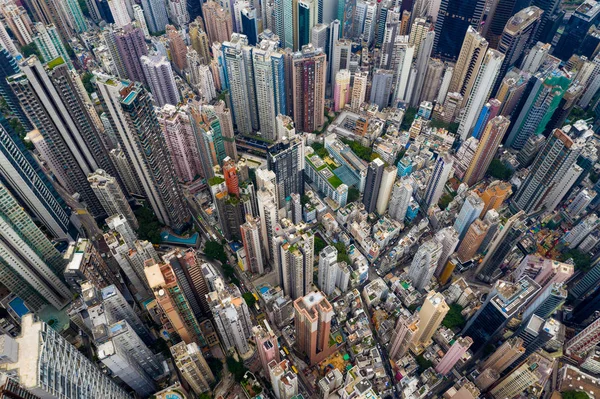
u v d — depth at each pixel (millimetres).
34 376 182250
